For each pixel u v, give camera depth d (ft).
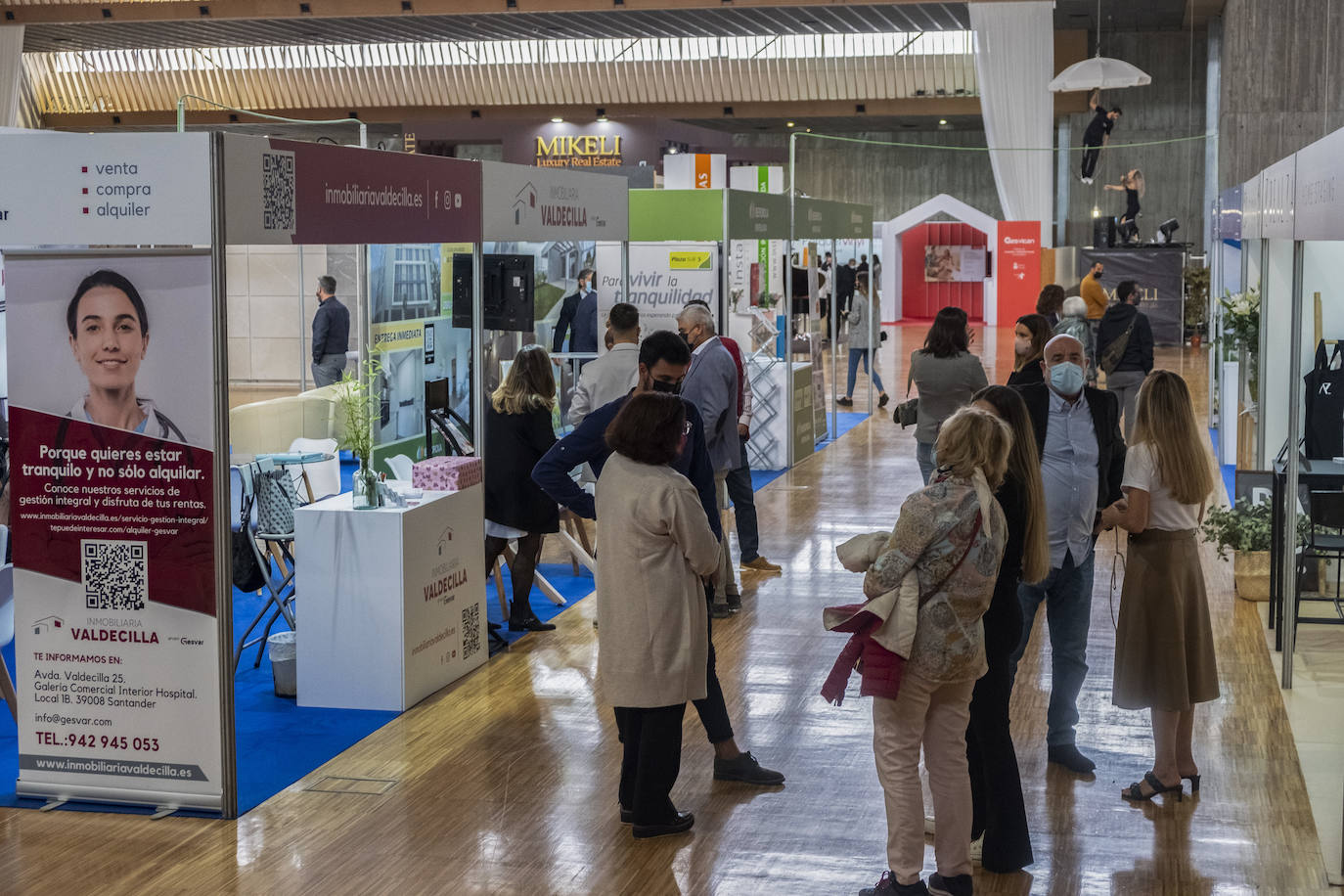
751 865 12.90
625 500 13.03
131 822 14.20
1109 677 18.99
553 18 64.34
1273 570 20.62
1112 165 98.48
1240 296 29.63
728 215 32.83
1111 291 74.38
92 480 14.33
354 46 78.74
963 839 11.93
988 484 11.59
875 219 115.85
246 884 12.56
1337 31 60.18
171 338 14.02
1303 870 12.73
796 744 16.35
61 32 69.56
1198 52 95.96
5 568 18.15
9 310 14.32
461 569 19.13
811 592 24.03
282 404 34.32
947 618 11.39
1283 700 17.83
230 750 14.29
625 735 13.91
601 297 34.14
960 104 80.53
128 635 14.40
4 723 17.83
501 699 18.16
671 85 79.92
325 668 17.83
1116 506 14.39
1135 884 12.44
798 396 38.73
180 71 81.92
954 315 23.52
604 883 12.51
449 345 37.14
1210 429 44.04
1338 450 22.30
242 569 19.04
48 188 14.01
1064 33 93.71
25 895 12.38
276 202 14.44
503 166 20.42
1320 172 15.21
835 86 79.61
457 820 14.08
